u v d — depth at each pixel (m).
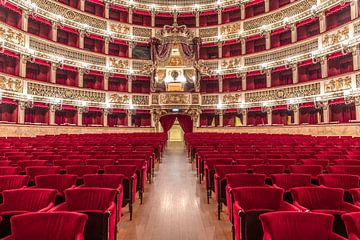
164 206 7.02
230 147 12.15
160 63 30.53
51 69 25.47
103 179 5.70
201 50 32.75
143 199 7.63
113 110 29.39
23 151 10.77
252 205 4.45
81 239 3.24
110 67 29.75
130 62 31.08
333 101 22.02
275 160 8.10
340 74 21.55
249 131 28.14
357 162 7.66
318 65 25.36
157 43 31.19
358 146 12.17
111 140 16.47
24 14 23.56
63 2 28.36
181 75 30.45
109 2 30.62
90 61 28.69
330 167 6.80
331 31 22.89
